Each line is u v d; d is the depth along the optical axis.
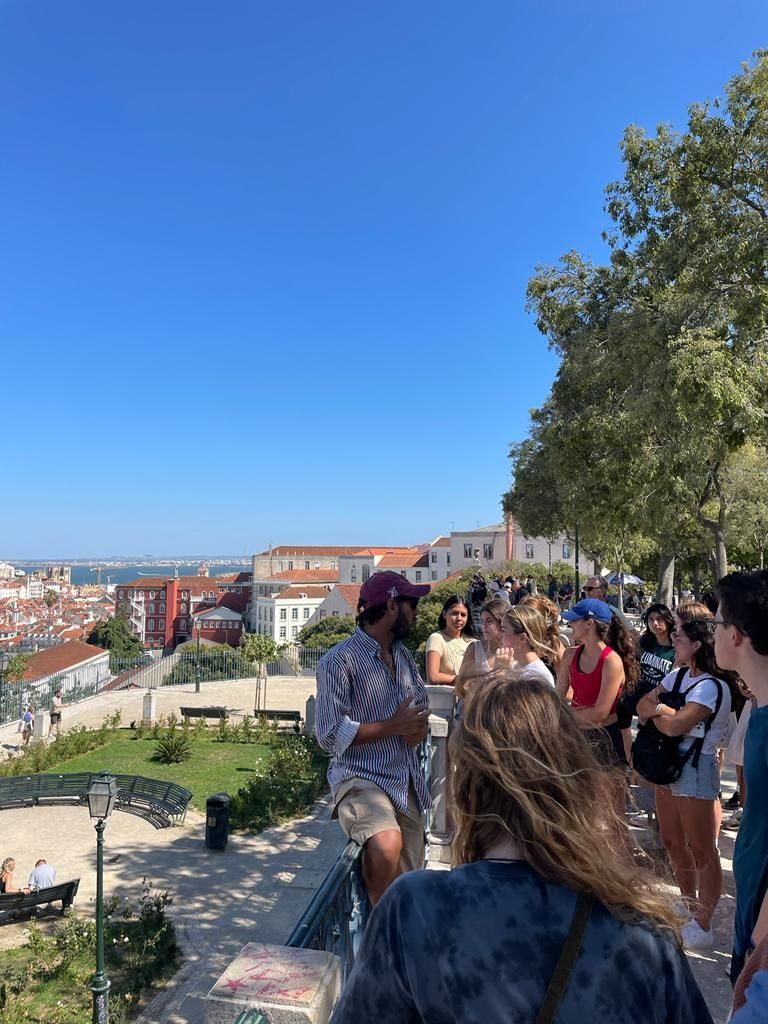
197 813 19.31
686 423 14.65
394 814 2.98
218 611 107.69
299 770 21.42
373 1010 1.20
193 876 14.94
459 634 5.98
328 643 62.56
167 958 11.37
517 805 1.26
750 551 29.97
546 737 1.31
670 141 15.97
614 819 1.32
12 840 17.72
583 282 21.20
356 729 3.00
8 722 32.38
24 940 12.52
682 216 15.73
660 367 14.80
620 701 4.86
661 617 6.12
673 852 4.22
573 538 35.62
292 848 16.33
